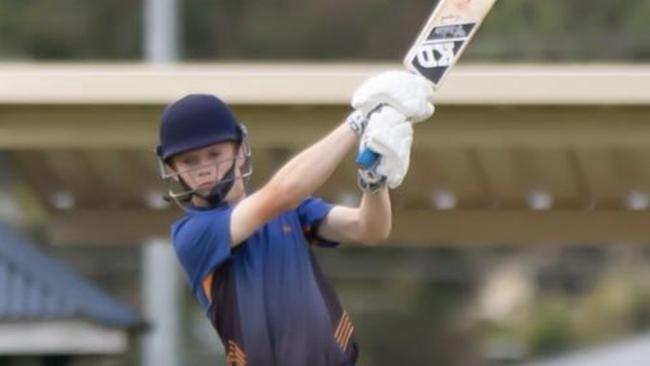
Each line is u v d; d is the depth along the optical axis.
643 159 39.53
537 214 42.12
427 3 102.75
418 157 40.47
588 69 34.28
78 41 103.31
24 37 103.12
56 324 40.19
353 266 84.56
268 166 40.38
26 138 35.72
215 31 103.69
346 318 21.34
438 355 84.31
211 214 21.17
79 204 43.91
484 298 89.38
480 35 80.62
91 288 41.53
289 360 20.92
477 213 42.25
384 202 21.03
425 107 20.47
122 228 44.12
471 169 40.66
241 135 21.41
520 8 83.31
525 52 81.00
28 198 50.31
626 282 93.00
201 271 21.25
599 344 87.25
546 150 39.66
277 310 21.00
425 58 20.97
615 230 42.06
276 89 34.19
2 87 34.97
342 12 103.25
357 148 23.03
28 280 40.50
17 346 40.06
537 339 87.56
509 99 34.22
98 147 35.88
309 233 21.78
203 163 21.17
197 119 21.12
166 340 52.03
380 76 20.48
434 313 86.00
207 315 21.61
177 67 36.03
